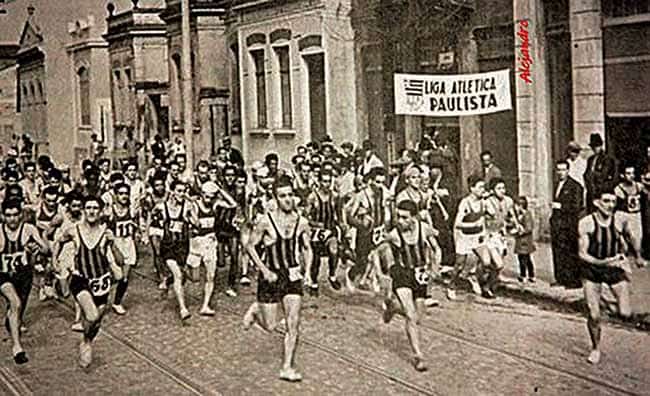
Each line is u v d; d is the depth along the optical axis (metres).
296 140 17.67
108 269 9.09
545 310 9.75
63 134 21.14
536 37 13.12
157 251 12.40
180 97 22.62
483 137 13.58
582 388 7.11
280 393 7.70
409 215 8.34
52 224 11.02
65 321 11.55
